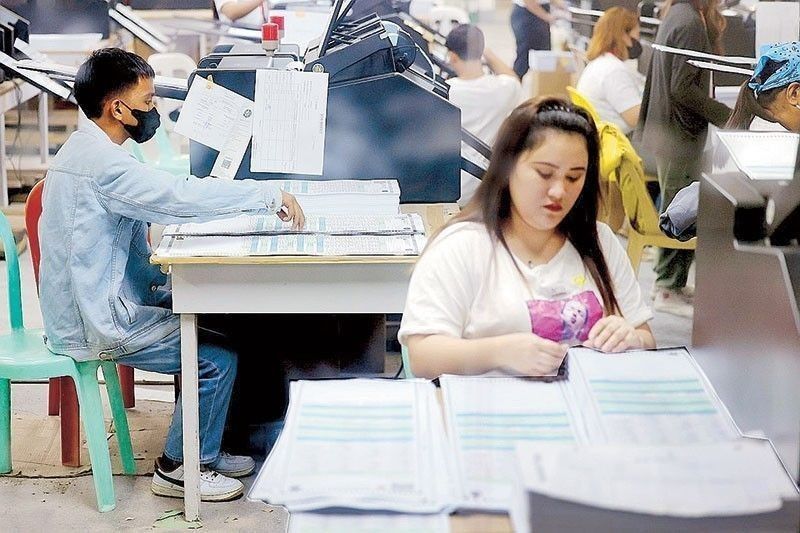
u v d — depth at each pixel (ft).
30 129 17.04
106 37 15.17
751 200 4.08
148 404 10.73
